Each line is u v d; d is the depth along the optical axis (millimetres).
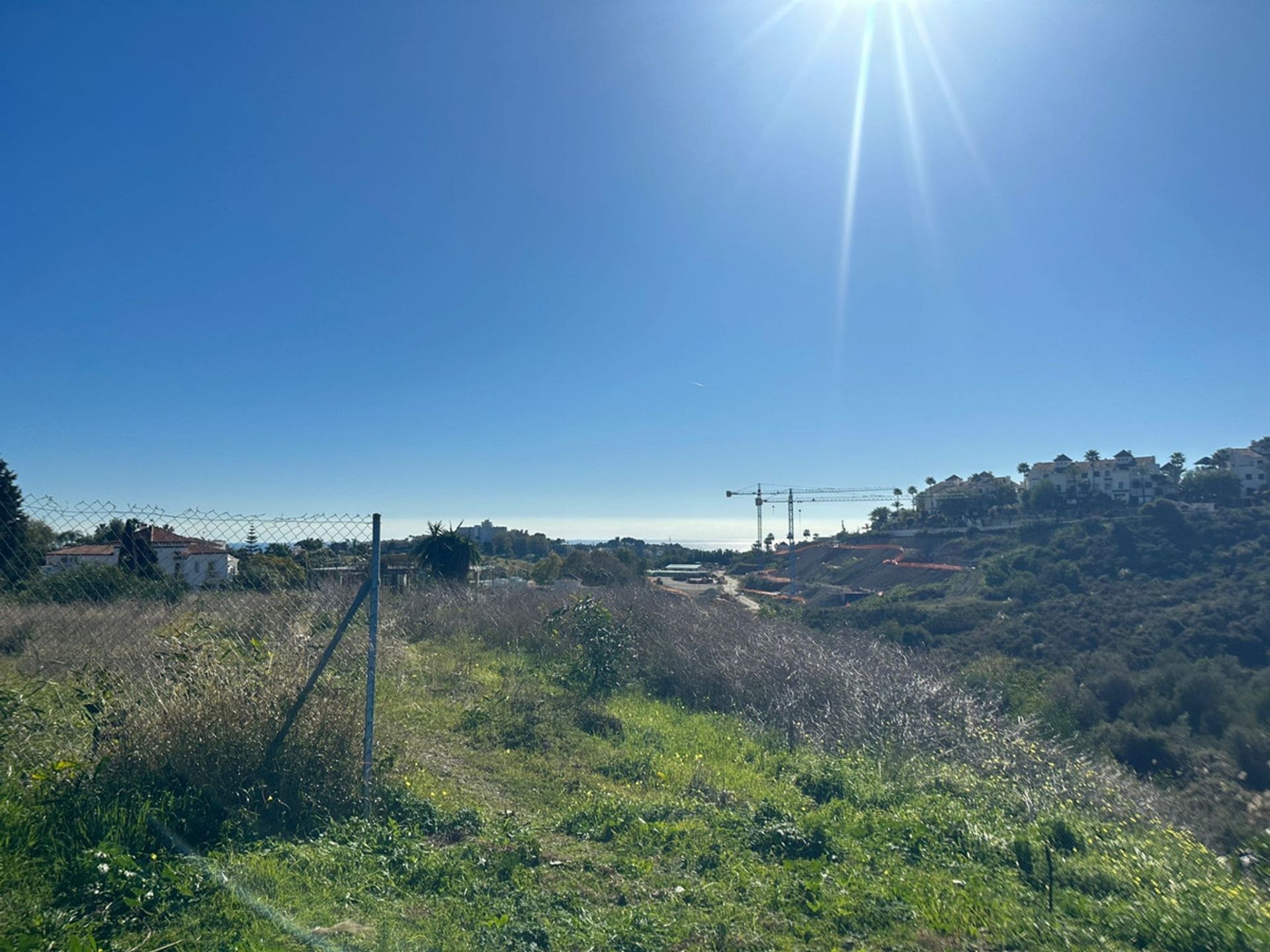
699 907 4613
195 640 5961
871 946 4289
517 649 14352
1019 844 5863
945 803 6992
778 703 11094
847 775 7871
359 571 6949
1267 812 9172
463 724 8672
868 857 5543
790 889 4895
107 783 4824
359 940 3789
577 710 9914
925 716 10375
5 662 5438
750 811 6457
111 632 5867
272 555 6715
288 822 5148
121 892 3961
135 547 6148
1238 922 4621
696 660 12773
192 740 5137
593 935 4105
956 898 4867
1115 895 5176
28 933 3496
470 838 5379
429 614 15820
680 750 8977
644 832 5703
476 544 25391
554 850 5383
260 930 3785
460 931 4016
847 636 15695
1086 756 10891
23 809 4434
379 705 8773
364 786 5508
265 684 5586
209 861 4371
